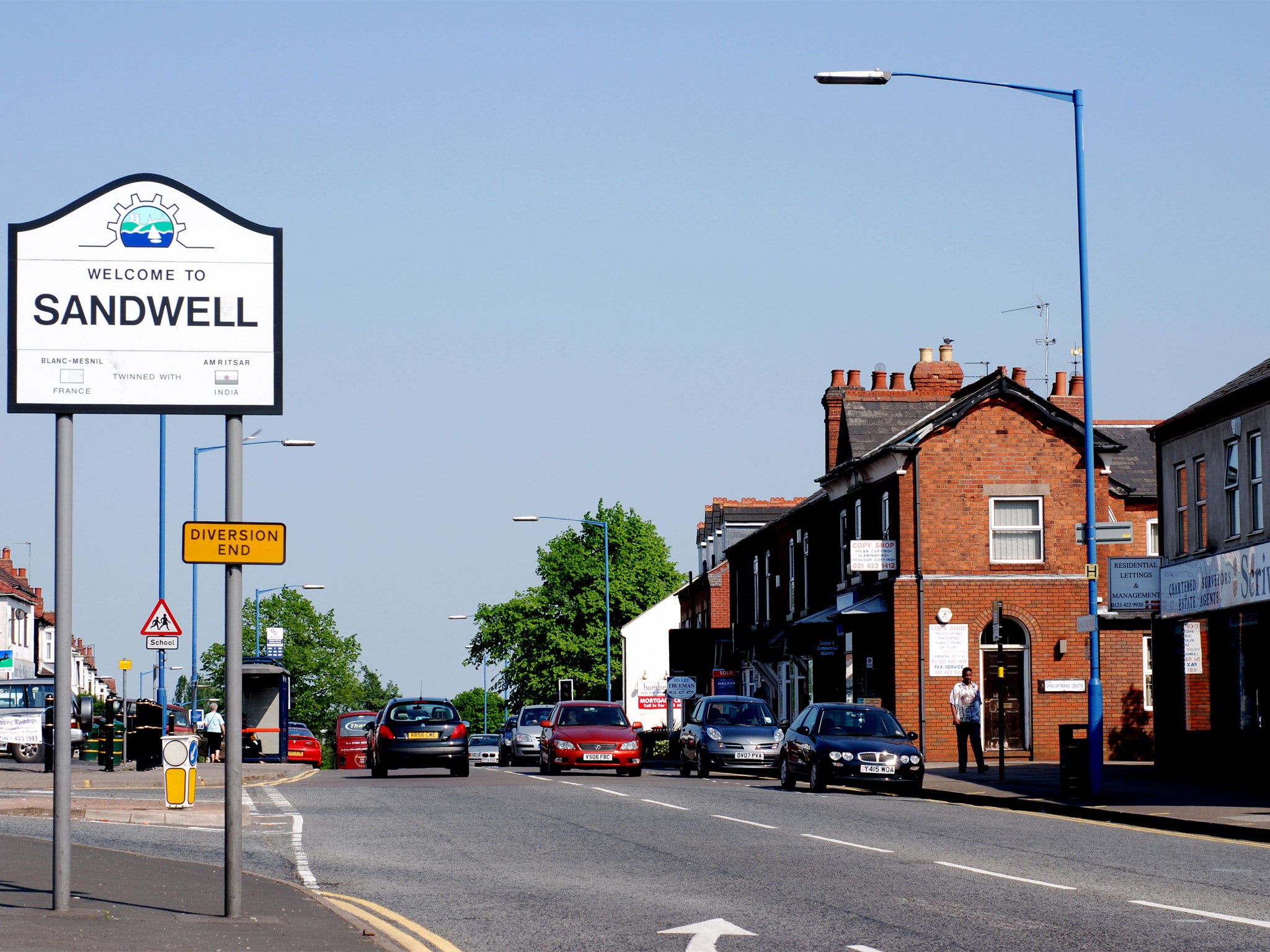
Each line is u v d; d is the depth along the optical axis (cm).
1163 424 3838
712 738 4147
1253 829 2194
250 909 1383
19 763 5338
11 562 11344
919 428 4678
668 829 2303
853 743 3266
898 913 1418
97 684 16450
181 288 1341
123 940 1163
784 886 1616
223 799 3077
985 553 4672
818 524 5650
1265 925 1338
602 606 10412
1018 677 4647
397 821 2472
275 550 1286
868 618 4875
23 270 1329
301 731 7275
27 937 1160
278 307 1346
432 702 4316
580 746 4366
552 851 1984
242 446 1332
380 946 1182
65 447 1318
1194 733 3606
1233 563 3306
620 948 1234
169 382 1333
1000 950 1213
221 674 15400
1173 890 1579
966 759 3772
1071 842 2098
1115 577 3709
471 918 1402
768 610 6600
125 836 2211
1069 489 4716
